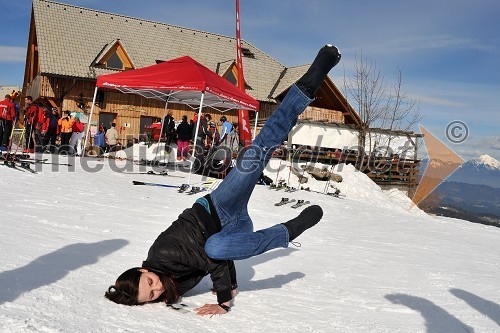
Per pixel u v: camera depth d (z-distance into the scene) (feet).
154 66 48.42
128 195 32.86
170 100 64.64
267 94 114.83
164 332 8.90
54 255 13.23
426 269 18.89
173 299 10.88
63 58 98.37
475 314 12.52
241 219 11.59
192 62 46.14
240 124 59.00
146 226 21.42
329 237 26.71
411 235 29.86
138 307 10.37
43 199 25.11
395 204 67.87
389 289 15.05
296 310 11.90
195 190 37.81
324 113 109.19
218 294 11.02
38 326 7.77
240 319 10.62
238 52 64.13
